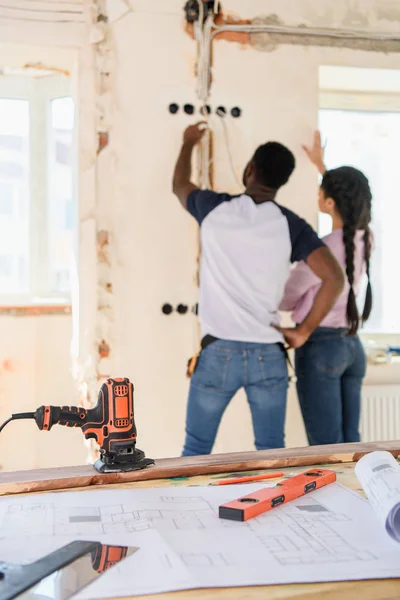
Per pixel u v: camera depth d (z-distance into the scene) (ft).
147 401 9.01
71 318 10.27
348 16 9.47
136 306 8.98
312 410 8.73
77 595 1.91
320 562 2.16
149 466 3.37
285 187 9.32
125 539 2.38
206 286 7.85
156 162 9.00
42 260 10.78
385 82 10.25
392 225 11.00
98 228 8.86
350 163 10.85
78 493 3.00
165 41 9.00
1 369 10.05
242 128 9.23
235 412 9.23
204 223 7.96
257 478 3.25
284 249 7.85
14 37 8.55
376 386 10.11
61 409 3.28
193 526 2.53
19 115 10.64
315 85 9.41
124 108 8.91
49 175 10.72
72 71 9.21
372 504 2.61
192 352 9.12
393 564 2.15
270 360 7.77
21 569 2.07
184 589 1.96
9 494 3.00
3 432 10.07
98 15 8.77
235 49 9.18
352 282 9.03
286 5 9.29
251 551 2.26
